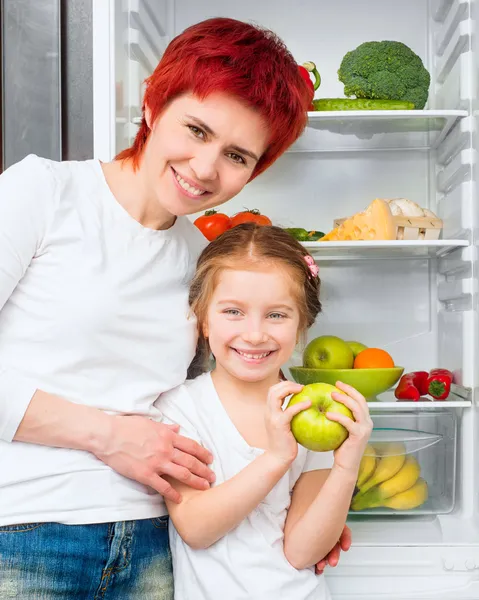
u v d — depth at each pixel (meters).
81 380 0.97
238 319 1.07
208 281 1.09
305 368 1.52
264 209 1.82
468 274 1.52
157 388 1.06
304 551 1.03
